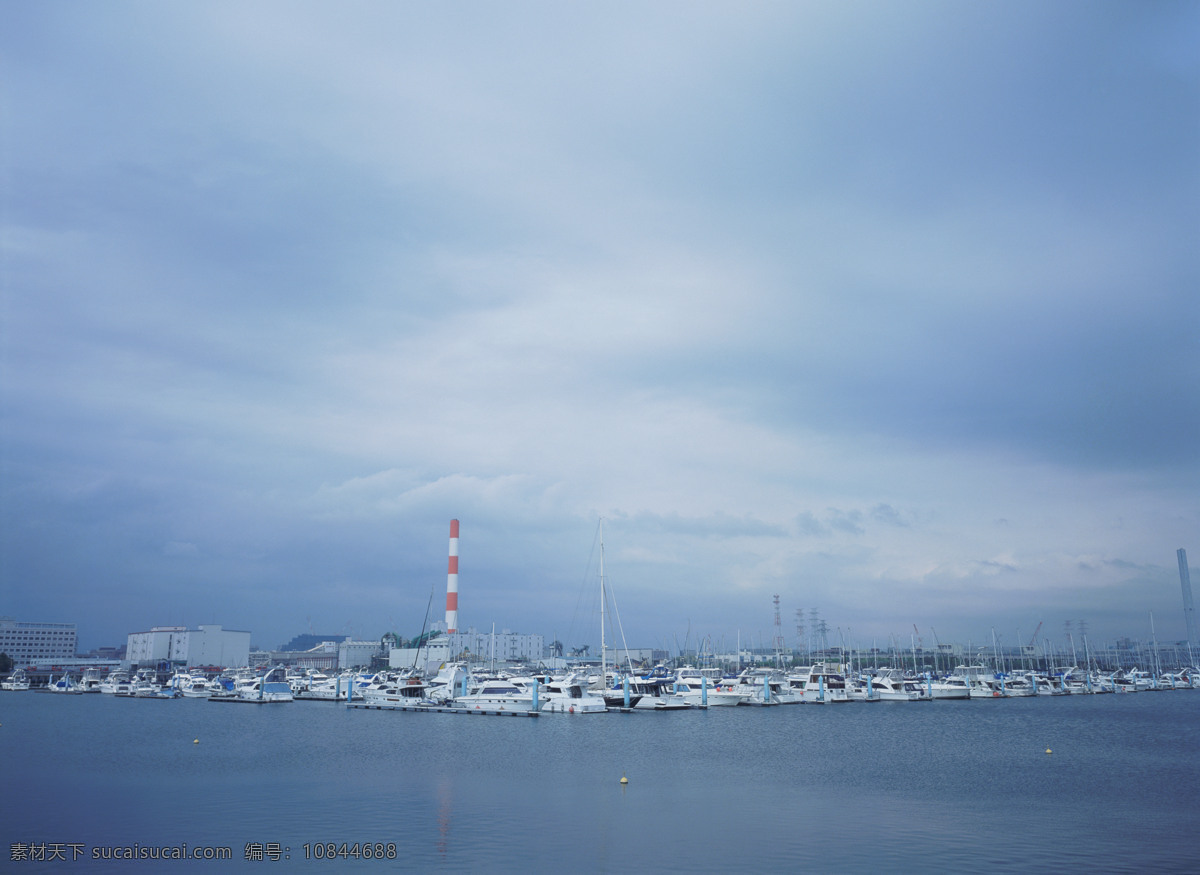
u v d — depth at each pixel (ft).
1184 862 145.18
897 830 167.73
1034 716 501.15
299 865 140.97
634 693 500.74
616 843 155.43
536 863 142.00
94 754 286.66
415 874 135.95
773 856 147.02
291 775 235.61
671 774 242.78
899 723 440.86
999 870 139.74
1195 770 260.42
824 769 256.93
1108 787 224.94
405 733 367.66
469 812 182.60
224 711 526.57
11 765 257.34
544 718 446.19
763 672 646.74
